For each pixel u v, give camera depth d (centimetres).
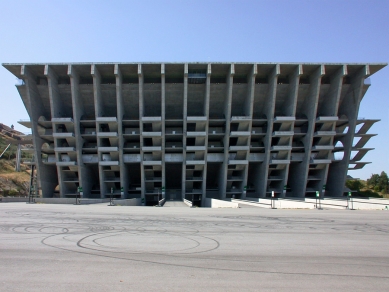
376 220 1543
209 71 4197
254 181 5088
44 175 4625
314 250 754
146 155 4628
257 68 4306
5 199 4128
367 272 560
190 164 4584
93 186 5088
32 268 557
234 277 517
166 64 4203
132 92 4525
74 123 4316
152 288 454
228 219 1547
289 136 4475
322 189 4681
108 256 660
